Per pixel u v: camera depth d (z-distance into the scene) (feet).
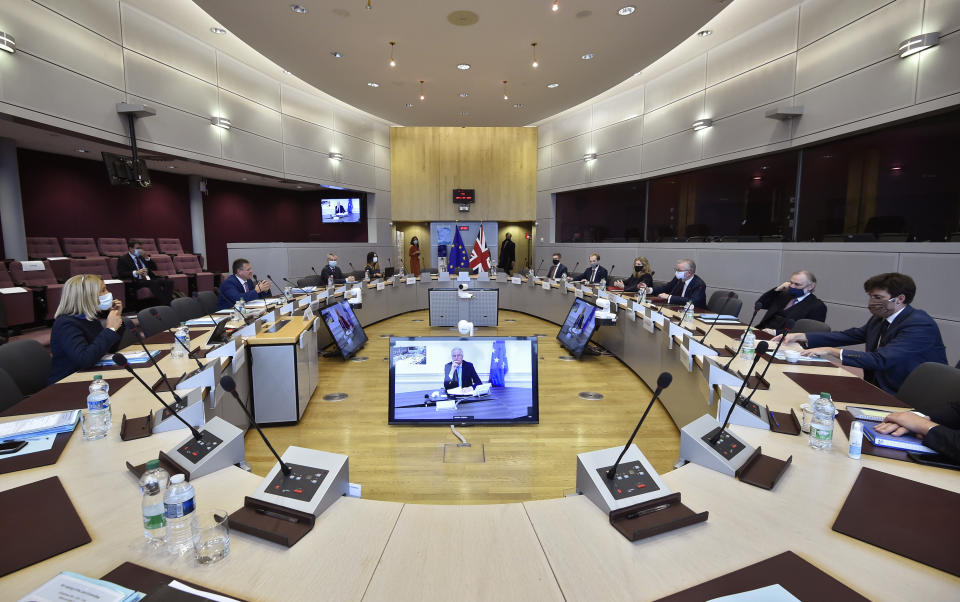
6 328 18.04
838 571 3.26
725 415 6.00
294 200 40.04
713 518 3.93
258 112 28.02
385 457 9.48
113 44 19.40
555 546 3.62
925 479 4.59
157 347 10.35
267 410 11.03
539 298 25.57
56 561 3.36
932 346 8.25
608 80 24.02
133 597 2.98
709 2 15.84
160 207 31.35
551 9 16.40
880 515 3.90
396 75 23.29
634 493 4.07
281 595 3.09
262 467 9.18
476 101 27.76
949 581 3.14
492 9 16.44
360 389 13.92
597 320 16.84
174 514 3.61
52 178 25.94
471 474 8.77
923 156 14.58
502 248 38.75
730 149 21.90
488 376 8.36
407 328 22.95
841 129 16.66
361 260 36.35
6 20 15.30
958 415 5.82
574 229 35.73
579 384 14.32
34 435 5.46
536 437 10.46
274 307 16.26
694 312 15.64
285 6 16.26
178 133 22.80
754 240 21.65
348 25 17.72
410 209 40.37
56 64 16.98
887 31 14.98
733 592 3.05
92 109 18.44
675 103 25.34
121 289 23.00
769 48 19.72
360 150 36.47
